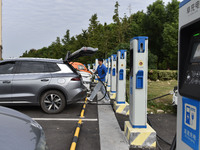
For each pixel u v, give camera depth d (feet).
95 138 13.01
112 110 21.13
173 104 20.13
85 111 20.67
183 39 6.11
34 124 7.82
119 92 20.53
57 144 12.01
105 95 24.94
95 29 160.15
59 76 19.13
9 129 6.63
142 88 12.27
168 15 136.15
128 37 172.14
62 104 19.20
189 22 5.68
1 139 5.89
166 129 15.34
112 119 17.49
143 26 145.48
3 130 6.47
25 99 18.80
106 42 160.04
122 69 20.40
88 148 11.44
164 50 121.90
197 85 5.38
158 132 14.66
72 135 13.57
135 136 11.73
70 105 23.73
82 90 19.98
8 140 5.94
